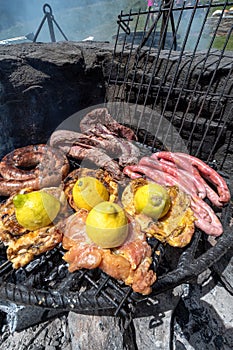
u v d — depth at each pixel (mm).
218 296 1521
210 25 5234
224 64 1637
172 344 1350
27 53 1731
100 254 1013
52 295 1010
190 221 1236
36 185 1453
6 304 1281
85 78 2031
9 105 1669
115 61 2029
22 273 1256
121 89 2119
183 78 1744
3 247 1368
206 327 1429
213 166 1770
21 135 1831
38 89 1766
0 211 1257
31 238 1119
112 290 1041
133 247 1053
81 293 1021
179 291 1436
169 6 1706
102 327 1179
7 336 1297
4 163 1589
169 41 4160
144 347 1289
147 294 1013
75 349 1161
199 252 1642
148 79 1920
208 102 1710
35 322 1311
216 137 1799
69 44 2105
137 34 4355
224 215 1463
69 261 1069
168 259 1515
